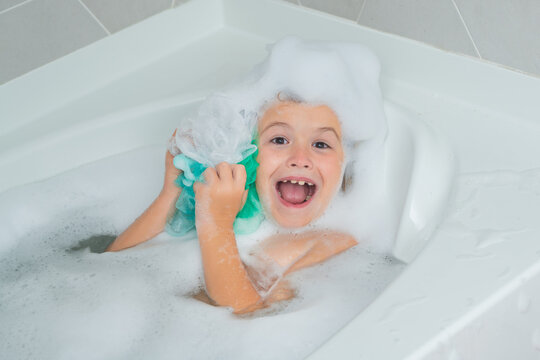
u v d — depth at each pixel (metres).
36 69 1.53
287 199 1.36
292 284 1.26
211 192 1.17
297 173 1.27
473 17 1.33
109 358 1.14
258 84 1.31
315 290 1.24
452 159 1.27
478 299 0.94
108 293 1.24
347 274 1.27
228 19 1.82
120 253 1.33
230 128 1.20
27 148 1.41
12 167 1.40
